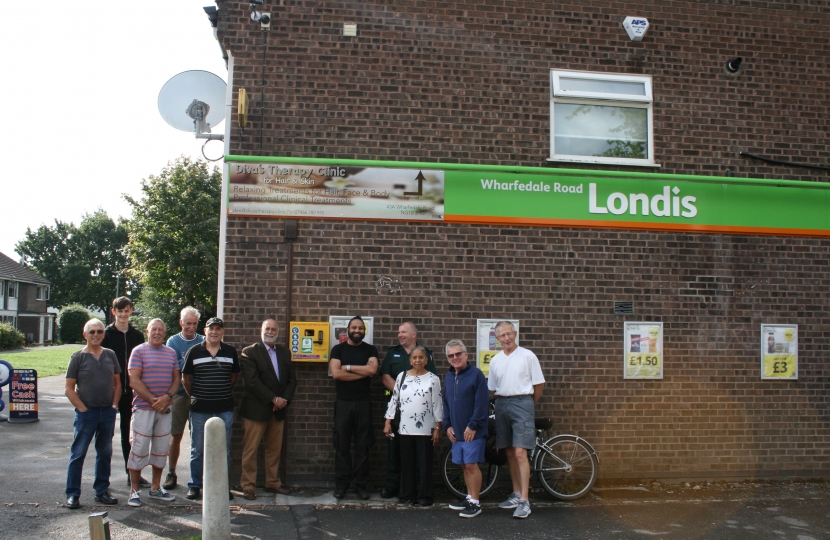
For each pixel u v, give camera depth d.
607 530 6.28
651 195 8.34
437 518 6.56
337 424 7.21
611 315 8.19
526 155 8.26
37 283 64.81
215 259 40.50
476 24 8.31
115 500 6.74
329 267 7.80
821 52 8.99
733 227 8.45
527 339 8.03
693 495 7.61
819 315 8.58
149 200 41.88
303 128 7.95
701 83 8.69
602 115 8.56
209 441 4.96
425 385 7.04
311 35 8.04
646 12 8.66
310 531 6.07
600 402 8.09
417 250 7.93
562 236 8.17
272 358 7.23
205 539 4.92
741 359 8.38
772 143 8.77
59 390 17.77
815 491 7.82
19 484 7.43
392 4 8.19
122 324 7.58
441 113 8.16
